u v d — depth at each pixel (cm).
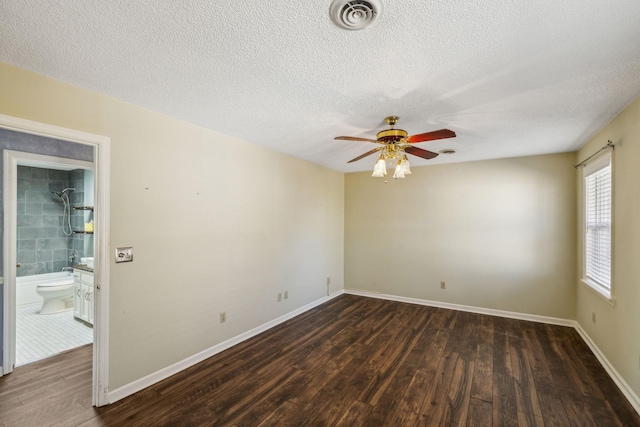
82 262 434
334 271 540
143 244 251
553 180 408
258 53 166
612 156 269
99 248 224
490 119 271
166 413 217
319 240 495
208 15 134
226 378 265
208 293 306
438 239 484
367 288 548
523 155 420
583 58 169
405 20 137
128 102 238
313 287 480
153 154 257
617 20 136
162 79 199
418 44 156
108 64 181
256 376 269
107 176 227
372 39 152
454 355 311
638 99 222
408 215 510
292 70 185
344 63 176
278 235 404
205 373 274
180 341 279
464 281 464
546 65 177
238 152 340
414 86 205
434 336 362
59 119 202
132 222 243
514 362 296
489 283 446
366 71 185
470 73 187
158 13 133
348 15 133
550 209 409
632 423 208
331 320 419
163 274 265
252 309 361
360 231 555
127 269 240
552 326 396
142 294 250
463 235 465
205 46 160
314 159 450
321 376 269
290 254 427
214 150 312
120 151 235
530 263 421
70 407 222
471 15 133
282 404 229
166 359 267
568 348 328
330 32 146
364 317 431
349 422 209
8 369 270
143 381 249
